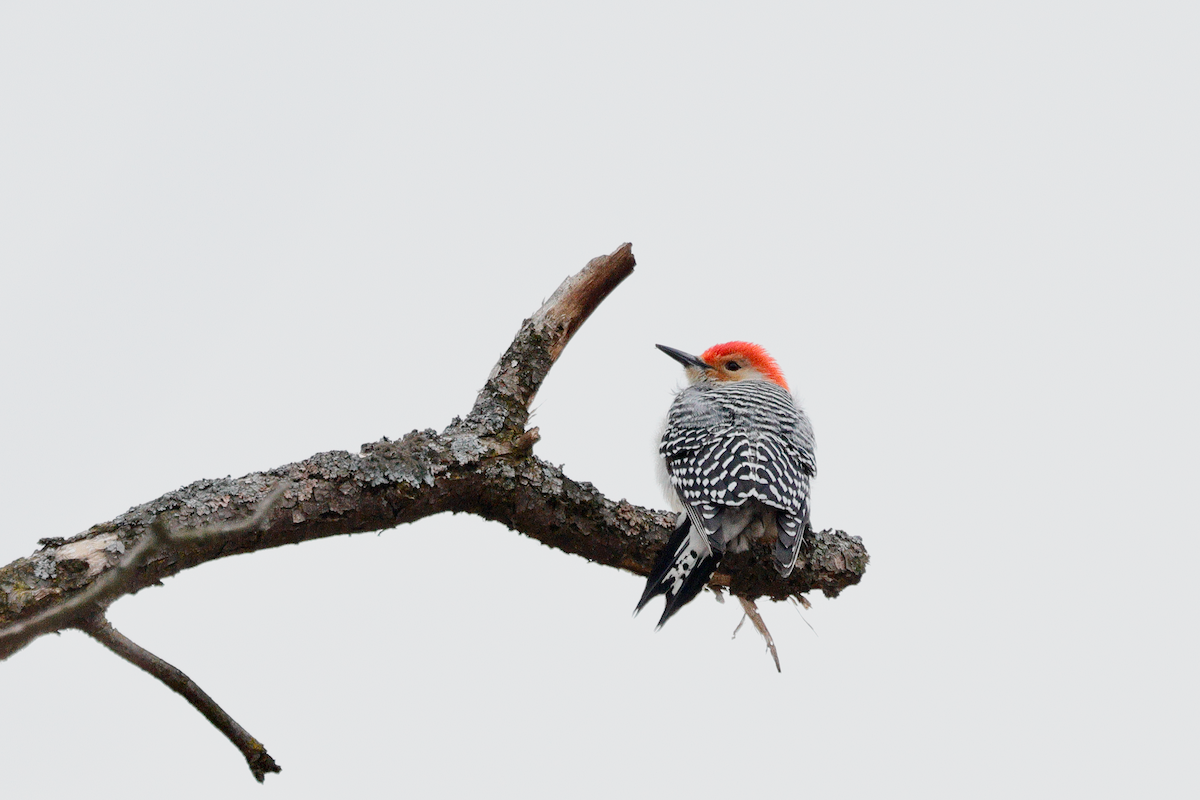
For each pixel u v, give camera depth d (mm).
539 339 10891
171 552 8172
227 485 8617
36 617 7559
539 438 9922
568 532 10172
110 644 7930
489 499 9812
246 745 8250
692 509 10398
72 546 7863
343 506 8945
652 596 10328
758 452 10609
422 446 9500
